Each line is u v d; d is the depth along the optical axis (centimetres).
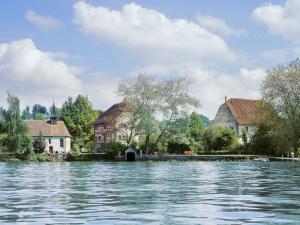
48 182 2861
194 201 1705
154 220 1256
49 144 13275
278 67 8531
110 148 9306
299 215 1338
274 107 8475
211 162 8025
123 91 9375
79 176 3612
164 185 2533
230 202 1667
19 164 7481
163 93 9300
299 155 8362
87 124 14825
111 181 2930
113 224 1197
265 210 1445
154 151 9500
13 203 1672
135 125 9325
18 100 9669
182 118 9306
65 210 1470
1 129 9856
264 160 8394
